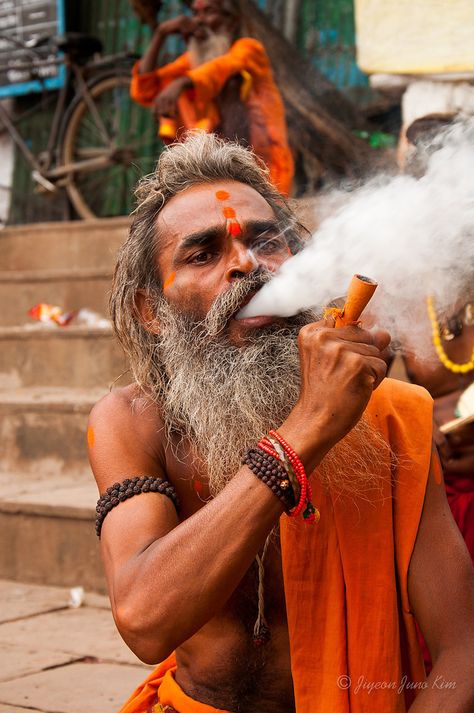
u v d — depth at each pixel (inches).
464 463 96.3
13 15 315.3
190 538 52.2
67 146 294.2
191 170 62.7
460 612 58.9
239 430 57.5
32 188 318.7
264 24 228.2
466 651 57.6
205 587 51.7
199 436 59.6
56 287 226.2
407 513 60.2
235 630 61.9
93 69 294.7
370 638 59.1
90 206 302.0
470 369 94.4
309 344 53.1
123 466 60.7
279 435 52.8
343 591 59.6
